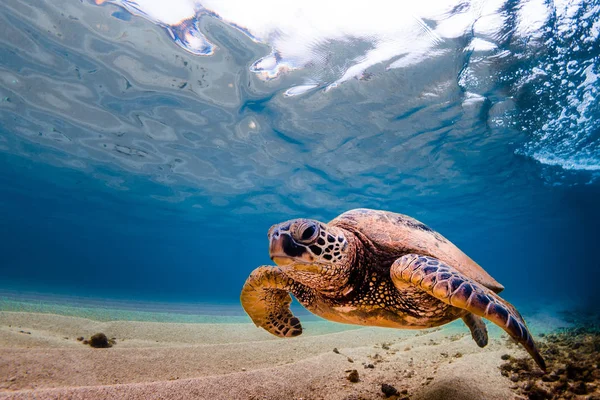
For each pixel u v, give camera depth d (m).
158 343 0.92
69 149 3.11
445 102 2.05
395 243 0.54
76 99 2.24
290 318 0.72
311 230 0.48
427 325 0.56
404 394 0.51
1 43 1.74
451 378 0.55
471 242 9.76
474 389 0.51
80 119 2.51
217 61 1.80
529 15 1.42
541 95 1.97
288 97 2.07
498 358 0.68
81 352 0.63
